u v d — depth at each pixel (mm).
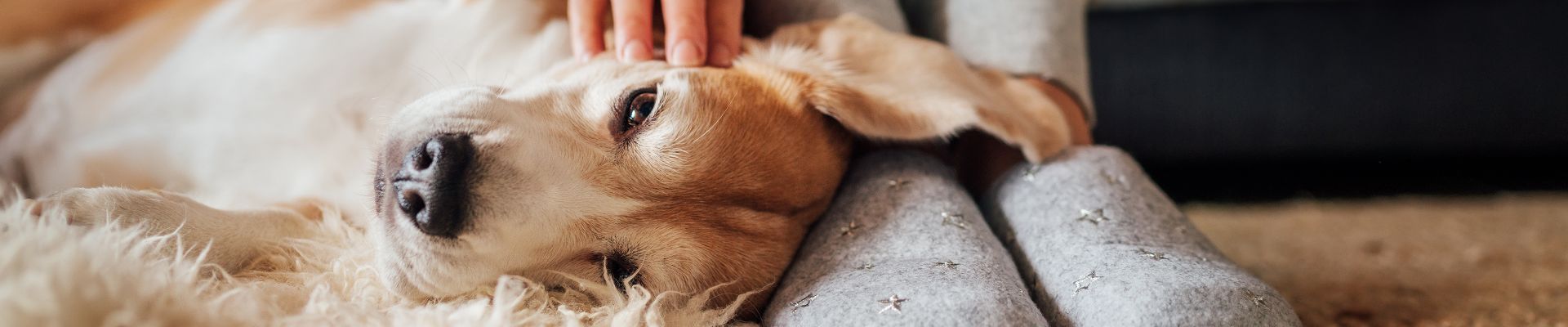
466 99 457
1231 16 913
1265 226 790
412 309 412
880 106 518
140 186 652
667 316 423
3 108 752
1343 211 831
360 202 511
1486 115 907
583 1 559
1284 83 915
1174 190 937
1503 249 687
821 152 515
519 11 626
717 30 538
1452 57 900
